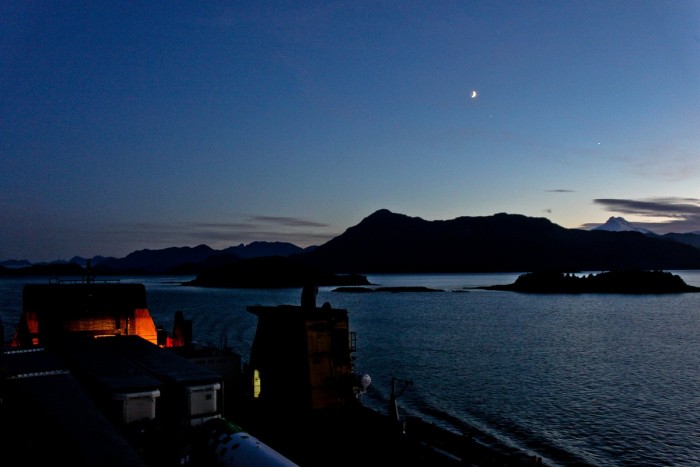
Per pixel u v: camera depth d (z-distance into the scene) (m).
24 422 20.33
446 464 23.33
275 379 31.94
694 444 45.59
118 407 22.92
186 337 42.50
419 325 142.12
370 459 24.42
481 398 60.44
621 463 41.03
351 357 30.14
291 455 25.30
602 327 140.12
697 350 100.44
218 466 21.05
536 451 43.25
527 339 114.44
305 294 31.14
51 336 38.88
